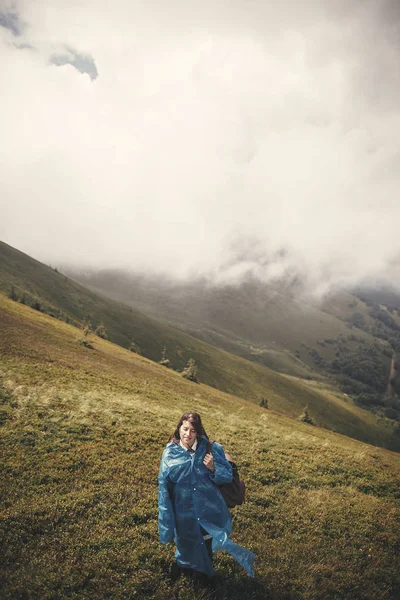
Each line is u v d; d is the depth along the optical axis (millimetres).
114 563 6410
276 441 17031
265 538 7867
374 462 15812
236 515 8711
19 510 7602
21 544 6582
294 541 7934
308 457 14797
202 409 29203
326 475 12984
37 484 8984
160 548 6953
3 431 11836
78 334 82188
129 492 9047
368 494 12055
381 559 7699
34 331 53594
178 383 57094
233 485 5641
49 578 5863
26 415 13656
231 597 5914
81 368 33031
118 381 31703
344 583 6727
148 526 7668
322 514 9398
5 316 56594
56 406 15703
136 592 5793
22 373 23172
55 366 29344
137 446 12641
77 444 11852
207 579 6043
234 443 15578
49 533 7047
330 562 7328
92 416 15117
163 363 105188
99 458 10969
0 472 9258
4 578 5738
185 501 5320
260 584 6348
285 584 6438
